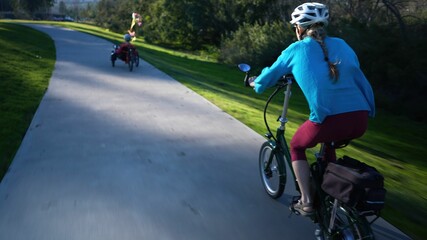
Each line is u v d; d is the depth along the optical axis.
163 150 5.84
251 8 36.41
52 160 5.27
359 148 8.33
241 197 4.40
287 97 3.95
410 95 19.69
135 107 8.47
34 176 4.75
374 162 7.08
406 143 11.66
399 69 19.89
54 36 25.69
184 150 5.89
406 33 23.16
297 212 3.65
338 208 3.06
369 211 2.81
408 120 17.52
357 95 3.15
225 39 34.91
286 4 35.16
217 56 33.09
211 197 4.38
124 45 13.82
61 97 9.02
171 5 42.28
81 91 9.82
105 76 12.20
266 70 3.44
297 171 3.37
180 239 3.56
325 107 3.08
